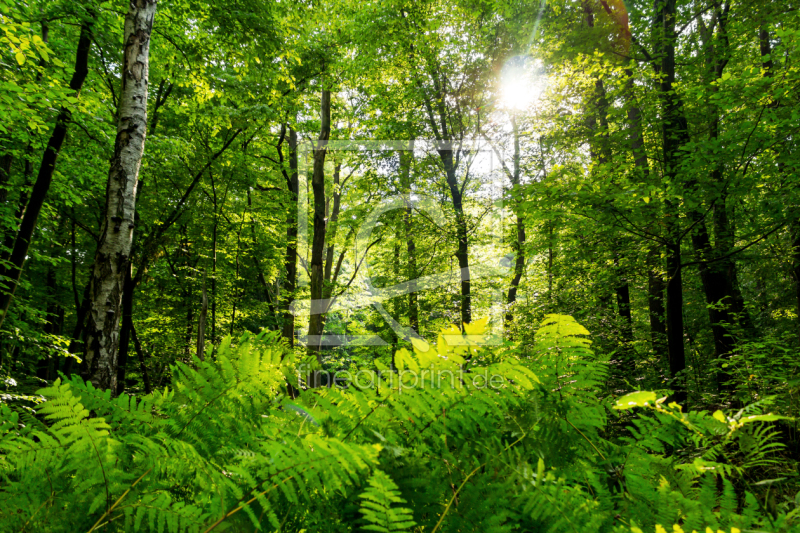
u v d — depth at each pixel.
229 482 0.74
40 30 8.04
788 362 4.53
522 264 13.67
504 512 0.75
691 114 7.64
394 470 0.84
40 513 0.76
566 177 6.62
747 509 0.74
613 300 11.95
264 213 13.87
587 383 1.03
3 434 0.91
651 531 0.76
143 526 0.76
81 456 0.78
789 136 5.53
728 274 9.09
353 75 14.27
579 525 0.73
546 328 1.09
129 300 11.05
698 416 0.96
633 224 6.20
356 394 0.95
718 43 8.21
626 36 8.56
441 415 0.93
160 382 13.21
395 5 13.40
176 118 12.13
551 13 10.48
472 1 12.86
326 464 0.71
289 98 13.40
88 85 9.70
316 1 12.28
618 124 9.20
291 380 1.05
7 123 6.50
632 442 1.00
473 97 13.23
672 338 7.02
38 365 11.52
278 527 0.70
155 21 8.86
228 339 1.08
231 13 8.62
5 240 8.80
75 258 12.51
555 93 11.51
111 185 5.28
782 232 7.27
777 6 7.34
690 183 6.18
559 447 0.97
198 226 11.99
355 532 0.77
